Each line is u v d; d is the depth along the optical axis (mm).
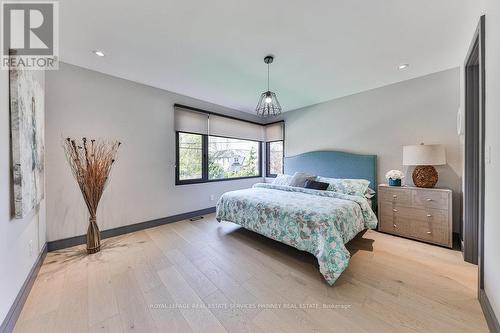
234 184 4488
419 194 2592
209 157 4090
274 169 5047
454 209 2580
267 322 1369
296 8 1608
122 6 1577
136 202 3080
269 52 2250
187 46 2135
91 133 2664
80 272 1961
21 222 1552
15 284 1416
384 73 2764
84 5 1557
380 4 1569
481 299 1464
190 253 2367
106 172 2518
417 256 2238
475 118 2021
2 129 1249
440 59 2395
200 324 1354
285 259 2227
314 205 2320
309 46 2131
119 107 2895
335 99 3785
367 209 2566
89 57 2355
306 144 4277
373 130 3316
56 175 2426
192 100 3748
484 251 1473
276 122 4824
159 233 2996
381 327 1318
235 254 2342
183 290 1700
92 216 2387
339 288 1718
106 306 1512
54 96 2402
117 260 2201
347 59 2396
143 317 1411
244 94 3578
